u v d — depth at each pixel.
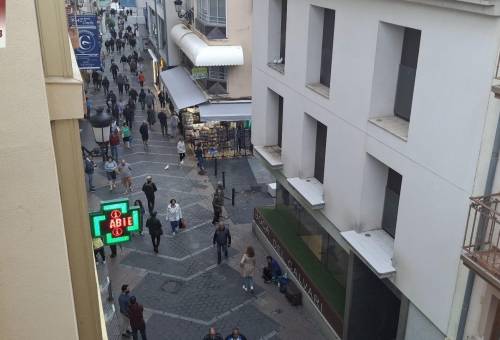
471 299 8.07
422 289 9.23
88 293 4.78
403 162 9.39
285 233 16.80
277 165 15.42
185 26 30.11
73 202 4.47
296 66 13.62
